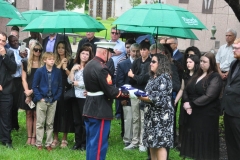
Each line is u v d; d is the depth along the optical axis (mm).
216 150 7977
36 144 8805
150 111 6859
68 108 8914
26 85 8945
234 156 7609
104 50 7023
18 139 9492
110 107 7137
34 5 18156
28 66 8969
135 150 8852
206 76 7906
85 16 8695
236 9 9539
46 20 8453
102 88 6934
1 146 8711
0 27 16906
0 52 8453
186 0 18078
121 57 11141
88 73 7004
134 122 8891
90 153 7102
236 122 7418
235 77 7453
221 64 10883
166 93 6715
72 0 41719
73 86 8680
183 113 8172
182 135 8188
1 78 8594
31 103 8859
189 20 7340
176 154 8500
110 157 8297
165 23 7027
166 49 8055
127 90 6875
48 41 11234
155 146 6754
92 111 7027
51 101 8617
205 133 7902
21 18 8383
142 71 8406
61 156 8273
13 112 10039
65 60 8852
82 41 10859
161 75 6738
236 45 7387
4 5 8219
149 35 10875
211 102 7863
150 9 7242
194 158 7980
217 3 17672
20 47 9500
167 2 18359
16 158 8000
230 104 7453
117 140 9719
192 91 7988
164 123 6746
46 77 8617
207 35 17906
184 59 8719
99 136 7059
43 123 8734
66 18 8438
